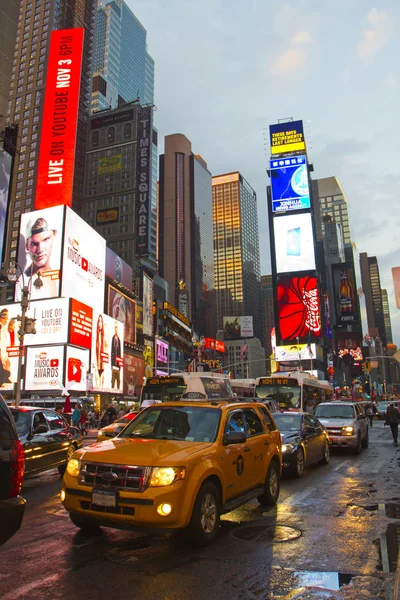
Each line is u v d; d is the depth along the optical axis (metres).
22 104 120.88
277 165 122.62
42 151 93.19
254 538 6.21
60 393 53.00
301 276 113.44
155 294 152.25
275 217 118.81
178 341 129.88
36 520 7.28
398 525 6.90
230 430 7.04
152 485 5.39
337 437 16.25
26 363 55.47
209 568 5.06
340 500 8.76
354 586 4.59
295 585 4.61
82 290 61.97
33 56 123.88
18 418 10.91
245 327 198.00
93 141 131.88
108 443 6.48
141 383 85.94
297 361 108.44
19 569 5.04
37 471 10.48
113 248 121.25
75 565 5.14
